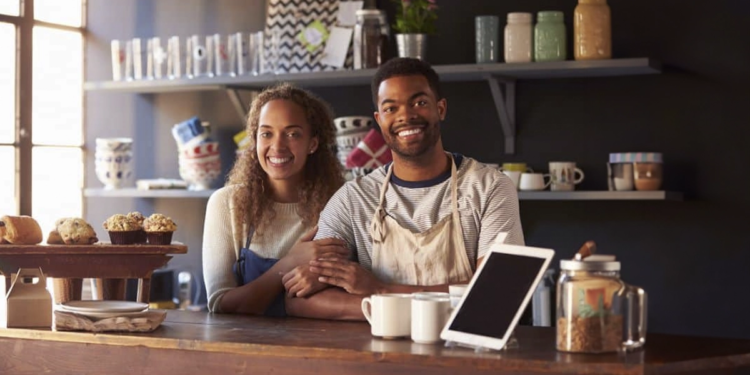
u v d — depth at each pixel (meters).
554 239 3.95
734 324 3.67
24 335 2.40
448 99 4.10
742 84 3.66
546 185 3.82
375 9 3.96
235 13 4.45
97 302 2.50
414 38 3.85
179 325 2.46
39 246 2.52
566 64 3.61
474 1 4.05
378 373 2.01
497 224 2.51
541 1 3.95
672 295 3.77
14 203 4.39
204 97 4.54
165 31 4.60
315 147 3.11
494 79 3.77
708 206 3.71
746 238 3.66
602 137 3.86
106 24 4.69
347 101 4.27
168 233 2.72
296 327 2.41
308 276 2.61
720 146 3.69
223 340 2.19
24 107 4.40
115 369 2.30
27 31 4.42
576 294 1.93
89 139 4.72
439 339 2.10
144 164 4.65
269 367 2.12
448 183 2.58
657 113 3.79
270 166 3.03
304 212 3.05
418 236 2.56
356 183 2.70
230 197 3.08
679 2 3.75
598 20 3.59
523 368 1.87
